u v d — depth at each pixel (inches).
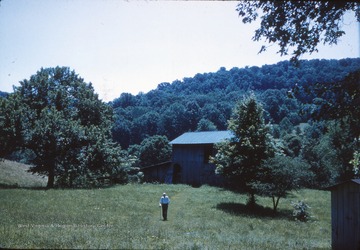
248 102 1123.3
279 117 5196.9
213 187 1589.6
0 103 1396.4
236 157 1055.6
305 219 928.9
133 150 3811.5
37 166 1488.7
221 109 5438.0
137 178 1932.8
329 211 1076.5
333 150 1843.0
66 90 1750.7
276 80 7475.4
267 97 5378.9
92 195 1155.9
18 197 974.4
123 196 1176.2
